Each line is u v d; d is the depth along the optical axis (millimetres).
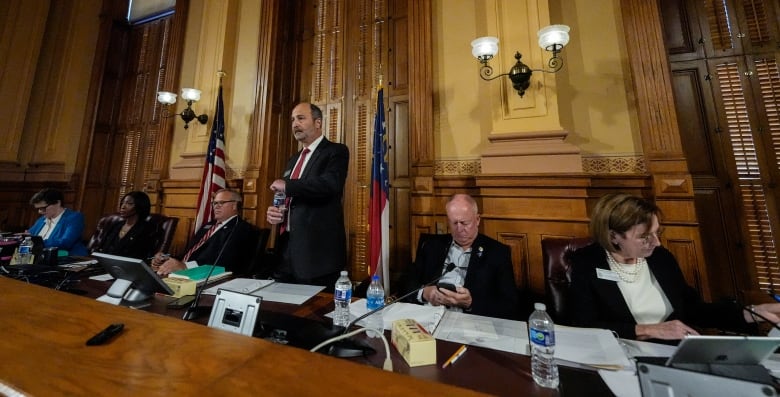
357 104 3105
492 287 1422
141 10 4508
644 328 930
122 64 4449
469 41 2486
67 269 1488
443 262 1585
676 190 1820
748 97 2041
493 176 2104
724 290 1952
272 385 406
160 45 4320
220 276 1467
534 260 2020
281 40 3285
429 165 2416
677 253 1789
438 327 930
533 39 2184
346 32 3254
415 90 2535
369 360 727
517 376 648
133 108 4273
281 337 802
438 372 664
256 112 3115
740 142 2023
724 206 2008
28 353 484
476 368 683
